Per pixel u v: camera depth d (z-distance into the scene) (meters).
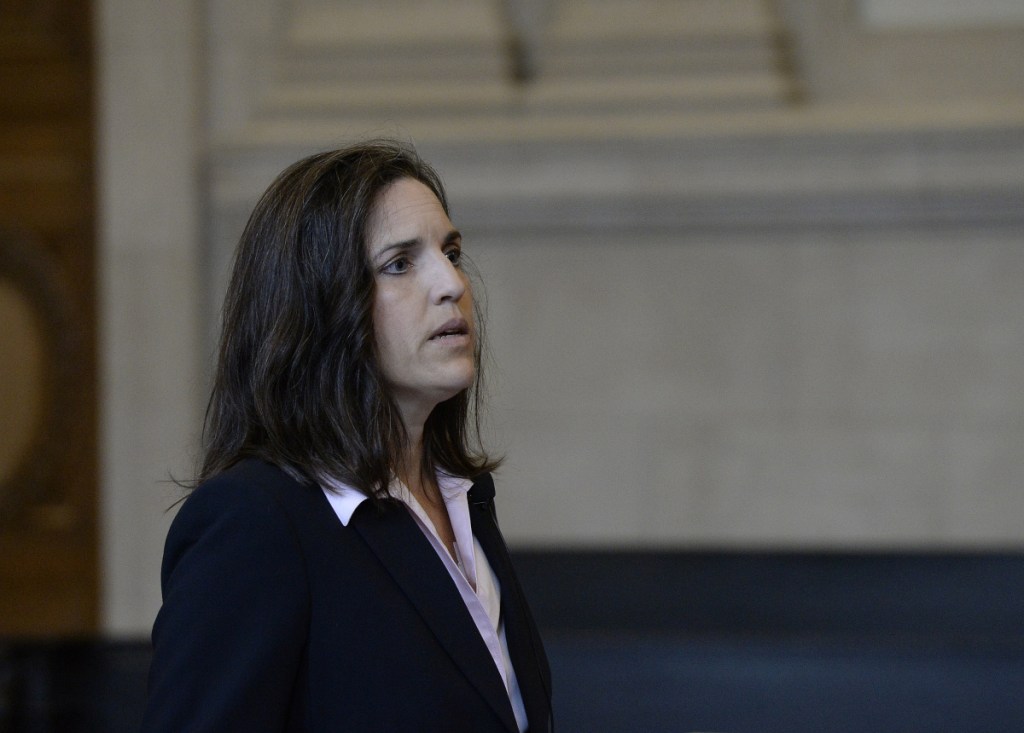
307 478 5.75
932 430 23.64
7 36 24.02
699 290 23.91
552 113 24.27
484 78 24.64
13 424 24.09
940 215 23.33
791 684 18.61
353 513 5.78
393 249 6.03
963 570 23.48
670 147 23.62
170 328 23.62
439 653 5.62
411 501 6.17
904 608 22.20
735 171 23.59
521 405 24.20
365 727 5.36
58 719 18.59
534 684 6.45
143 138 23.70
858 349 23.75
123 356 23.67
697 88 24.33
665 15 24.98
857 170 23.41
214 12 24.47
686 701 17.78
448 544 6.66
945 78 24.62
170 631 5.30
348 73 24.72
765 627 21.41
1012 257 23.42
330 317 5.87
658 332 24.00
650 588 23.27
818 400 23.83
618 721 16.98
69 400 24.06
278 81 24.67
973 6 24.73
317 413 5.83
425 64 24.72
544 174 23.81
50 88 23.98
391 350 6.05
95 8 23.88
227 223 23.78
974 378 23.56
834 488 23.81
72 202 24.02
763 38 24.70
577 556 24.11
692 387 24.00
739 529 23.97
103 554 23.91
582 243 24.02
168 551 5.67
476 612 6.12
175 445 23.59
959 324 23.56
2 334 24.11
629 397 24.08
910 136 23.23
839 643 20.39
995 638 20.47
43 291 24.03
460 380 6.13
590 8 25.27
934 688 18.28
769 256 23.81
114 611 23.70
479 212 23.94
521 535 24.25
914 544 23.67
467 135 23.81
